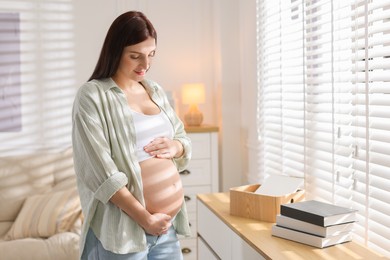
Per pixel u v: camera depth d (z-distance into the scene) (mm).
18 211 3488
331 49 2457
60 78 3996
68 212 3221
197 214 2936
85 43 4020
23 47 3926
